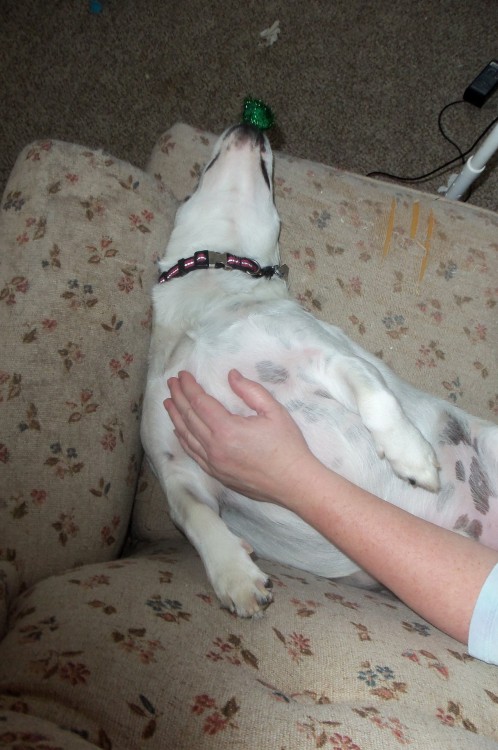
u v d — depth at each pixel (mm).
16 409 1289
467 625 913
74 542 1295
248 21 2799
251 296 1446
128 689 812
